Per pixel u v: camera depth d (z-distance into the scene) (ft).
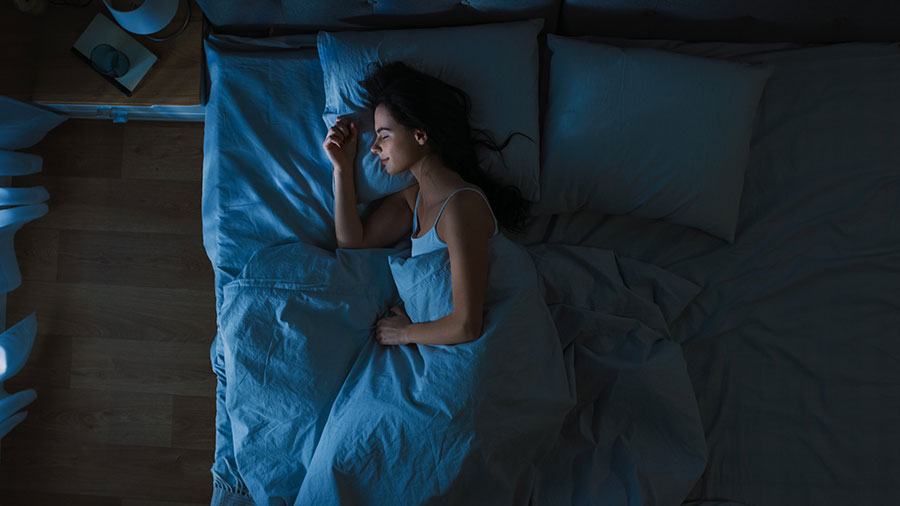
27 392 6.01
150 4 4.63
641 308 4.82
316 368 4.47
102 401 6.39
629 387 4.52
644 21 5.27
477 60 4.79
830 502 4.55
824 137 5.13
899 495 4.52
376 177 4.81
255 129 5.08
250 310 4.54
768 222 5.06
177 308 6.45
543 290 4.91
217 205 5.05
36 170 6.11
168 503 6.25
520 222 4.96
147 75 5.26
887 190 5.00
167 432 6.35
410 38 4.85
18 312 6.45
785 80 5.23
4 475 6.35
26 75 5.23
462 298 4.12
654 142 4.76
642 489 4.27
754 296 4.95
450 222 4.20
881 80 5.16
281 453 4.47
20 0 5.06
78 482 6.32
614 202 4.99
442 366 4.16
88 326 6.44
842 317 4.88
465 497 4.08
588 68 4.84
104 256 6.51
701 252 5.11
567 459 4.54
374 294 4.79
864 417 4.69
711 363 4.91
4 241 5.87
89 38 5.18
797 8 4.96
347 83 4.84
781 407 4.77
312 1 5.02
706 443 4.64
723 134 4.77
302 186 5.01
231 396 4.50
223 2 5.04
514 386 4.20
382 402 4.16
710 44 5.36
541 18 5.20
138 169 6.54
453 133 4.40
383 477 4.03
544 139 4.96
